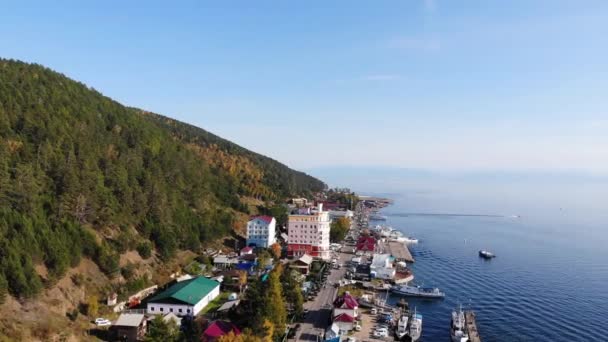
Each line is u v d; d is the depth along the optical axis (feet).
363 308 472.44
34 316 328.70
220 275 540.93
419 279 629.51
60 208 427.74
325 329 397.60
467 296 551.59
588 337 429.38
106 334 355.15
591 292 582.35
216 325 347.77
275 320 357.82
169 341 309.01
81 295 386.93
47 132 538.06
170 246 529.86
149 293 457.27
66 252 388.37
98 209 479.82
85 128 625.41
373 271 612.70
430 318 469.57
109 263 427.74
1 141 470.39
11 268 333.62
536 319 474.49
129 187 547.49
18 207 396.37
